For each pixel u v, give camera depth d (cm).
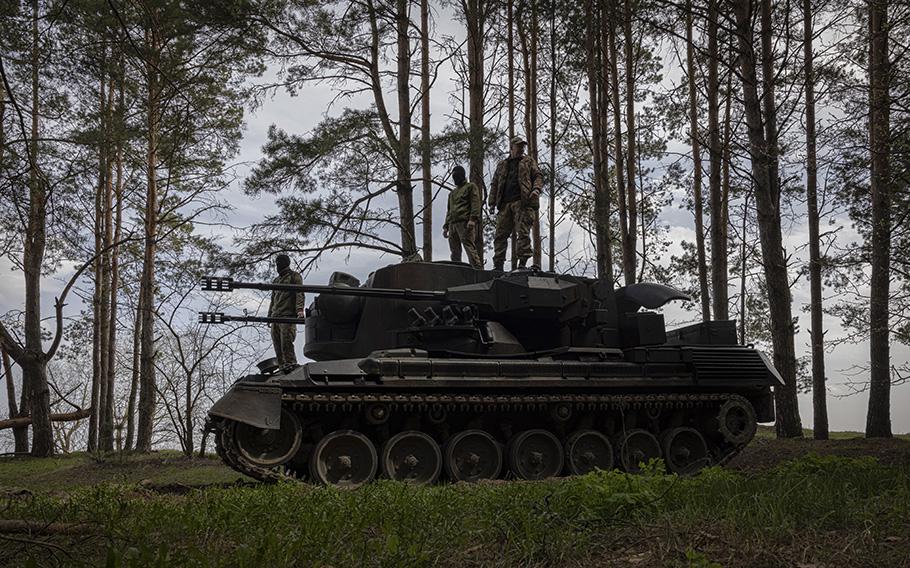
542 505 645
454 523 630
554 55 2677
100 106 2197
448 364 1205
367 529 650
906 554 509
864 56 1812
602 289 1416
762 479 777
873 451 1570
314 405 1134
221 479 1453
